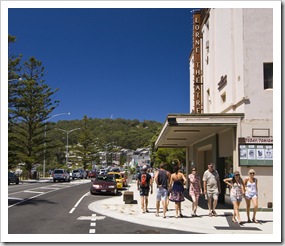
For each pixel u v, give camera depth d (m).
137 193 26.73
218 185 14.05
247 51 16.06
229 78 18.02
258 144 15.60
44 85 51.59
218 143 19.20
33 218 13.76
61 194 25.48
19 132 51.59
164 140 25.16
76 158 81.94
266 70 16.19
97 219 13.55
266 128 15.69
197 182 14.16
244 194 12.56
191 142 27.56
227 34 18.55
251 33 16.11
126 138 138.50
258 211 15.31
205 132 19.28
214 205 13.87
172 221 12.83
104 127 155.25
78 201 20.52
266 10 16.17
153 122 169.00
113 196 24.64
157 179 13.80
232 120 15.75
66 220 13.32
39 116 52.12
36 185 38.00
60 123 115.88
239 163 15.49
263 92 15.88
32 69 51.28
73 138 109.88
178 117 15.85
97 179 26.75
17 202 19.39
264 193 15.45
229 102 17.95
